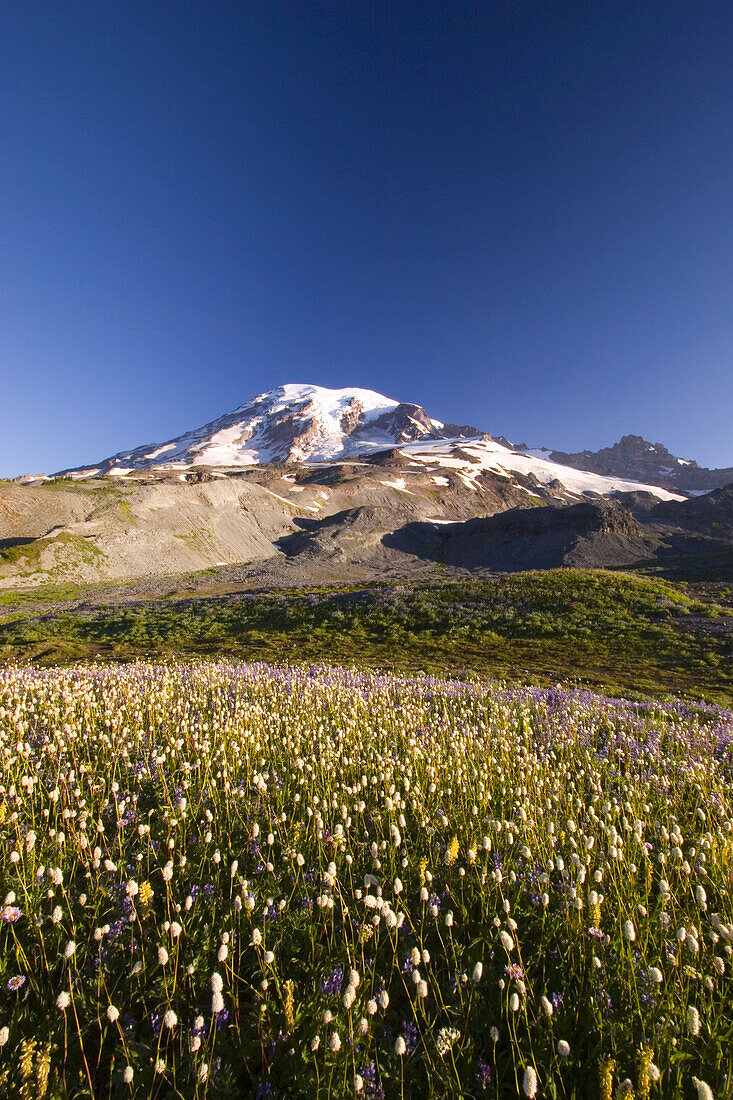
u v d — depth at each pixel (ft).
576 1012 11.84
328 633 119.34
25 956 12.99
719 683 70.79
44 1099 9.72
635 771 30.30
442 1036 10.59
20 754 25.75
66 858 17.47
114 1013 10.36
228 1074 10.68
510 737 35.24
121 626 136.46
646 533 463.42
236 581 296.51
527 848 16.52
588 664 84.89
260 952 13.48
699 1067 10.61
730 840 18.43
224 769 25.09
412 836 20.01
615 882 15.70
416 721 37.63
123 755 26.50
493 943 14.02
